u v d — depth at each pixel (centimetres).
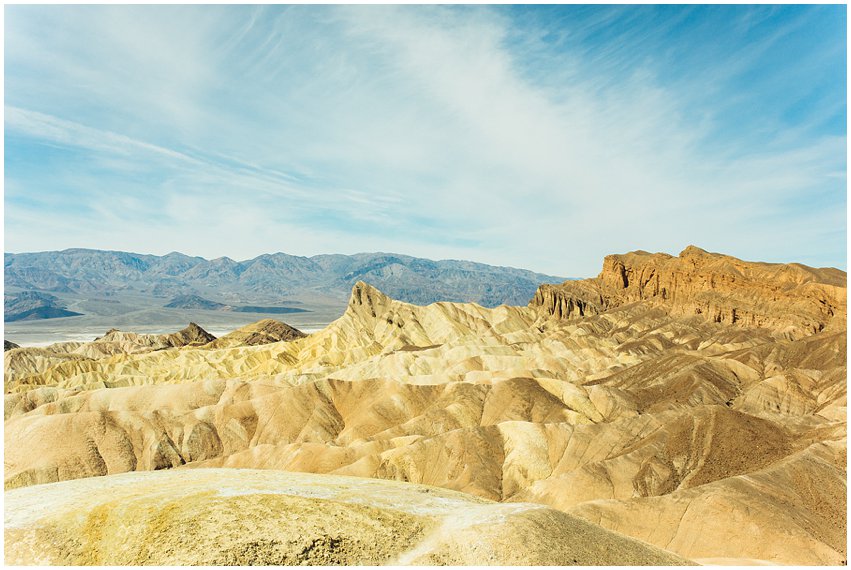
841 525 5975
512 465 9169
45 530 3334
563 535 3525
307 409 11969
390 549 3291
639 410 11944
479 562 3141
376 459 9100
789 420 9675
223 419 11512
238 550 3097
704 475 7938
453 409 11512
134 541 3194
